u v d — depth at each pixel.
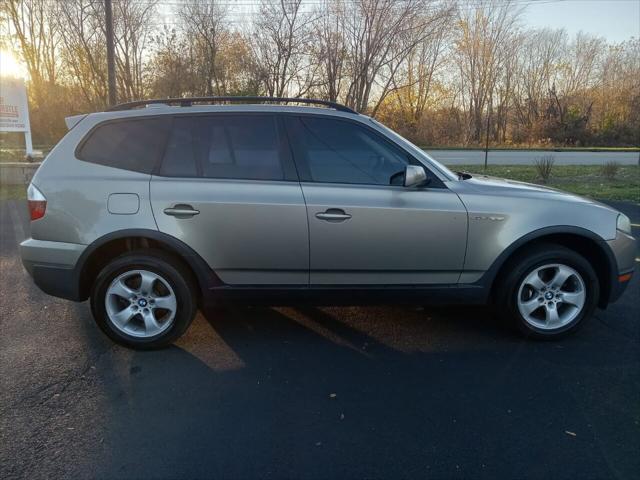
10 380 3.19
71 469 2.36
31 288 5.00
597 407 2.89
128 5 26.42
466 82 39.28
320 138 3.57
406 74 32.22
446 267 3.58
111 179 3.46
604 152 30.84
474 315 4.29
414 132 35.78
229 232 3.42
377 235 3.46
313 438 2.60
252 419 2.77
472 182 3.78
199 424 2.72
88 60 27.03
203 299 3.57
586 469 2.37
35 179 3.51
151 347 3.60
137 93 27.39
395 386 3.12
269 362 3.45
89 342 3.76
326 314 4.30
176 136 3.55
